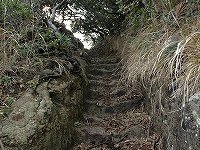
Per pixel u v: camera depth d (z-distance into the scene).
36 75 2.19
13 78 2.02
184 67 1.54
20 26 2.57
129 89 3.19
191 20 2.05
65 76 2.59
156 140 2.08
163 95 2.02
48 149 1.71
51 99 2.17
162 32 2.29
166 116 1.91
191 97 1.36
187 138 1.36
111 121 2.69
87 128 2.51
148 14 2.99
